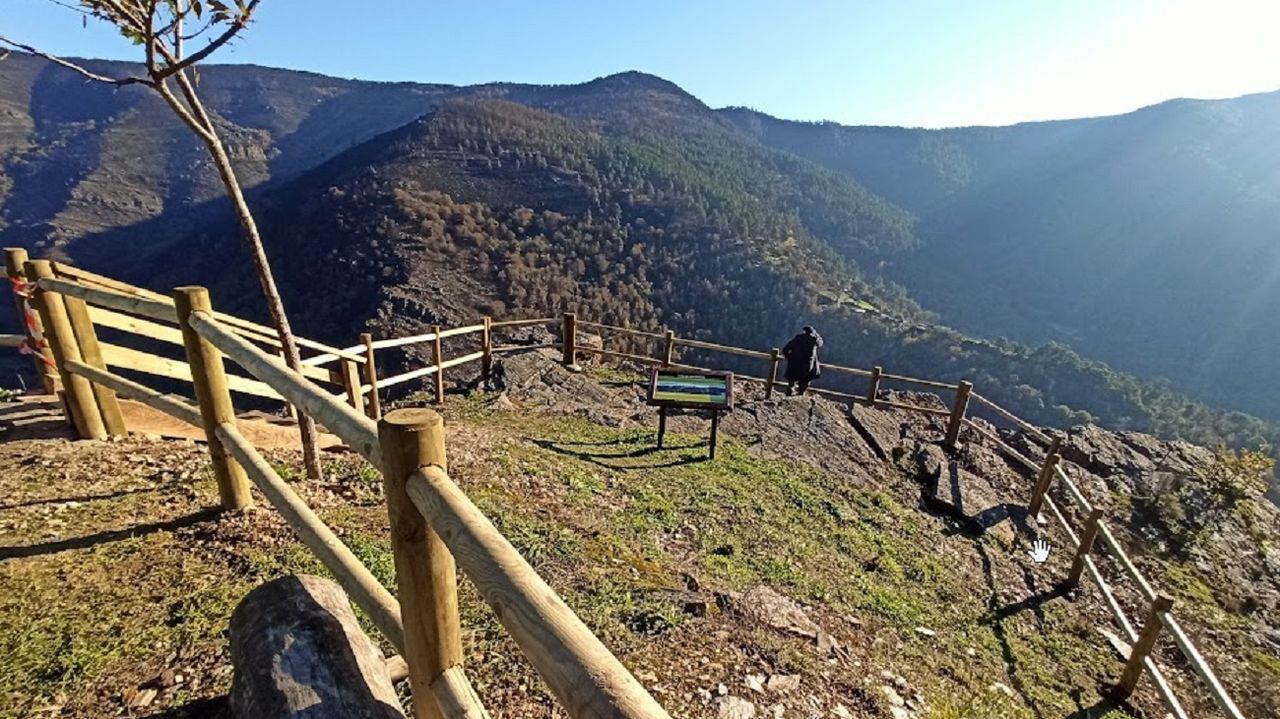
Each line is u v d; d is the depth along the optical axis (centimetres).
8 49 283
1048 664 484
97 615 242
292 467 438
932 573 570
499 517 443
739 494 634
